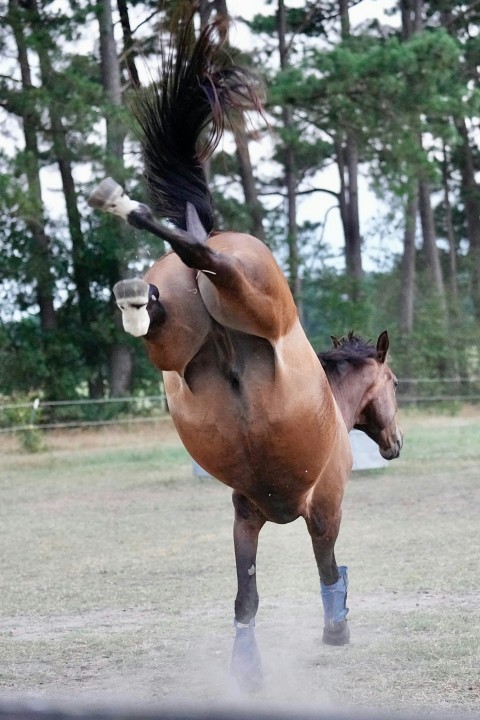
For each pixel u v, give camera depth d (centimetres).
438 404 3975
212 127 592
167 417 3462
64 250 3966
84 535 1437
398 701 592
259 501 616
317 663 697
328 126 3669
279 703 603
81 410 3522
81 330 3969
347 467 679
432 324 4559
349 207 4934
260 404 562
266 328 544
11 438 2895
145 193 621
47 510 1730
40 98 3212
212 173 4303
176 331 543
